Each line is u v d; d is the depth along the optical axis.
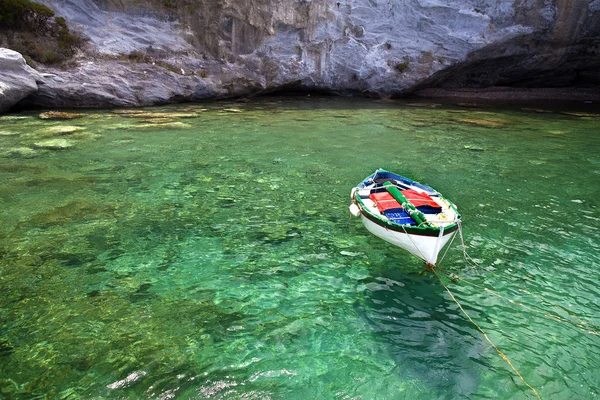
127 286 6.29
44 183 10.30
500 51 27.02
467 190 10.49
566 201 9.84
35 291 6.09
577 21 25.44
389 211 7.27
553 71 29.14
